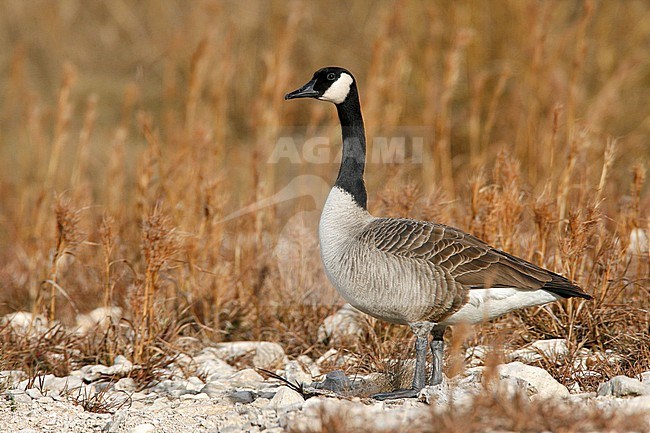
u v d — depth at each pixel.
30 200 17.94
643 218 12.73
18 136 21.56
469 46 19.95
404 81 20.23
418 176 18.42
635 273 12.23
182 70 22.89
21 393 9.76
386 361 10.44
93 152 21.22
